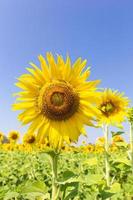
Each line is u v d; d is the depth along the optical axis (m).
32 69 0.48
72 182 0.44
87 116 0.48
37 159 1.35
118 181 0.82
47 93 0.48
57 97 0.48
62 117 0.48
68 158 1.54
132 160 0.73
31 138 1.47
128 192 0.73
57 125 0.48
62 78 0.49
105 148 0.72
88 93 0.48
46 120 0.48
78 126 0.48
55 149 0.44
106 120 0.73
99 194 0.58
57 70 0.48
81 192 0.63
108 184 0.69
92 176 0.58
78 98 0.49
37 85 0.48
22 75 0.48
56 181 0.43
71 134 0.47
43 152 0.43
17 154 1.88
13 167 1.25
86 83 0.48
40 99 0.48
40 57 0.48
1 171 1.15
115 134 0.73
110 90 0.74
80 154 1.76
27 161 1.44
